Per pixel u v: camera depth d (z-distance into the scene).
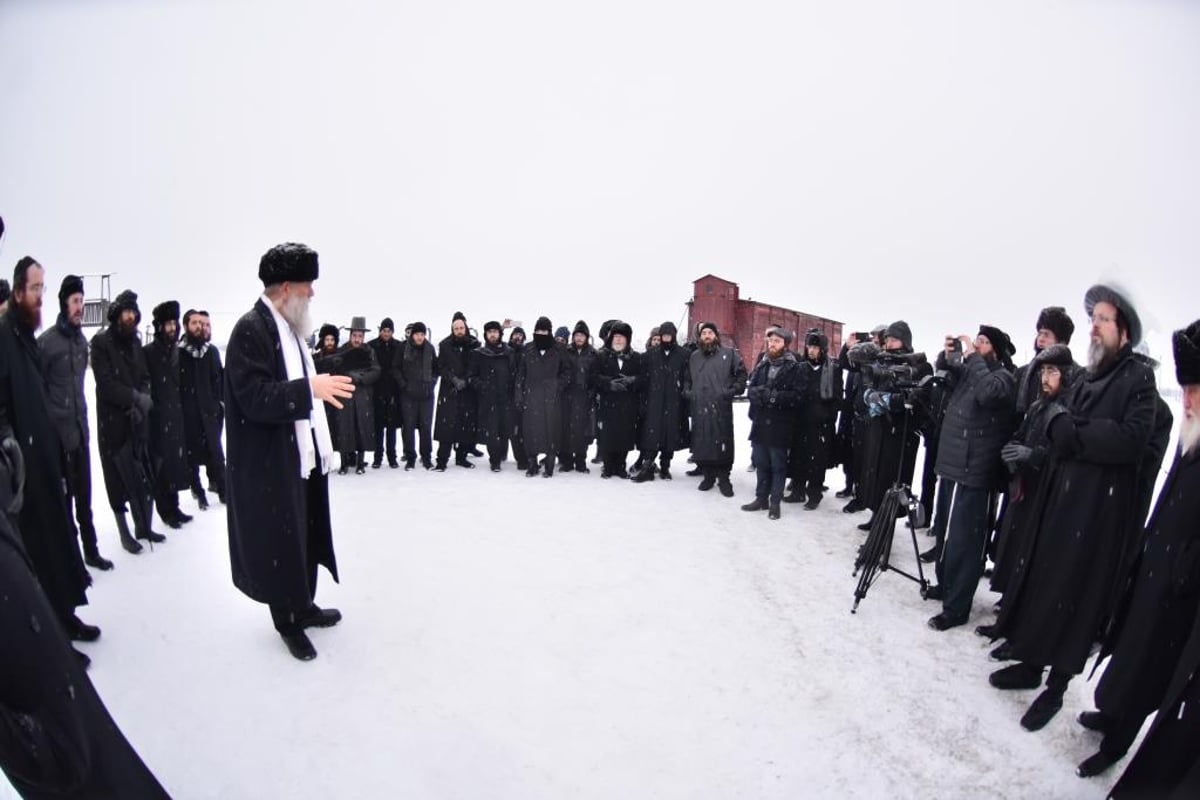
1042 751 2.62
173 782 2.25
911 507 4.05
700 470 8.02
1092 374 2.85
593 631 3.56
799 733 2.70
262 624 3.49
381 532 5.19
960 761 2.54
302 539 3.11
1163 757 2.02
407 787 2.28
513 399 7.96
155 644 3.23
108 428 4.42
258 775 2.31
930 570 4.72
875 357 5.25
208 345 5.68
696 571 4.51
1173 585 2.28
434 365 7.95
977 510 3.60
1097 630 2.70
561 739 2.60
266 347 2.99
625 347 7.66
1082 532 2.72
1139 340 2.77
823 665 3.27
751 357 19.12
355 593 3.95
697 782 2.38
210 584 4.00
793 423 5.89
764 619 3.78
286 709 2.71
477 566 4.47
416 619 3.62
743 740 2.64
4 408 2.87
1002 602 3.16
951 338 4.72
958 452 3.66
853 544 5.24
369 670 3.06
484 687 2.96
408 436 7.84
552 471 7.65
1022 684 3.05
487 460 8.82
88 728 1.35
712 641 3.49
